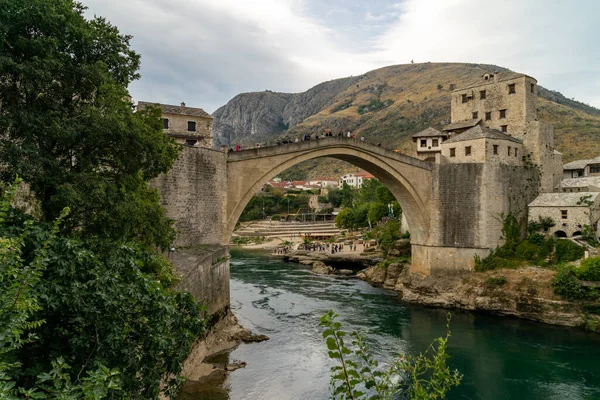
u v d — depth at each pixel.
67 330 9.98
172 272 20.42
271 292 46.06
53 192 13.12
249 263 70.38
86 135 13.30
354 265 65.25
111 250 12.24
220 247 31.47
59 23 13.01
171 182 28.75
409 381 22.58
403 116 188.88
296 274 58.59
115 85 15.46
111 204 13.60
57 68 12.91
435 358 7.61
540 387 23.20
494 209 42.62
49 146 13.26
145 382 10.38
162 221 17.86
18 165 11.56
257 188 36.12
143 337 10.58
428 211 44.69
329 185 164.12
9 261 7.45
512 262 40.66
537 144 45.84
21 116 11.96
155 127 21.44
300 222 124.88
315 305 40.41
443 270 43.66
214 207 33.19
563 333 32.38
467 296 39.53
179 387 11.68
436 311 39.00
